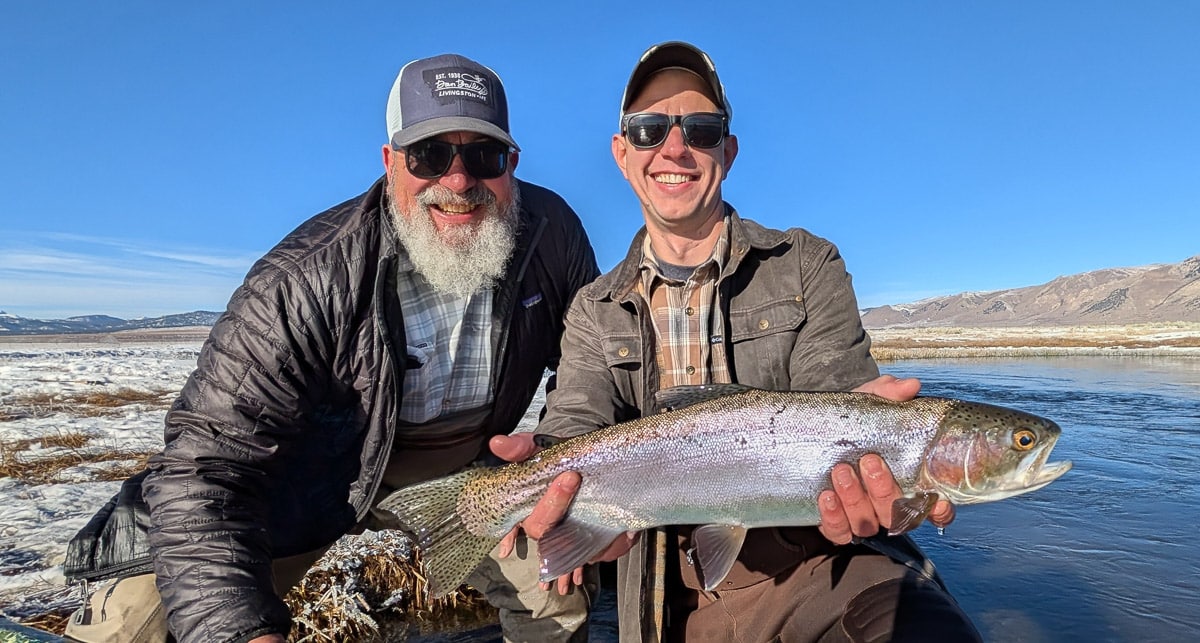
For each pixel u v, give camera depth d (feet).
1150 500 8.20
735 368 3.34
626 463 3.05
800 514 2.94
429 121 3.55
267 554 3.25
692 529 3.29
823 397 3.00
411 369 3.77
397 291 3.68
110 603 3.53
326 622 4.75
